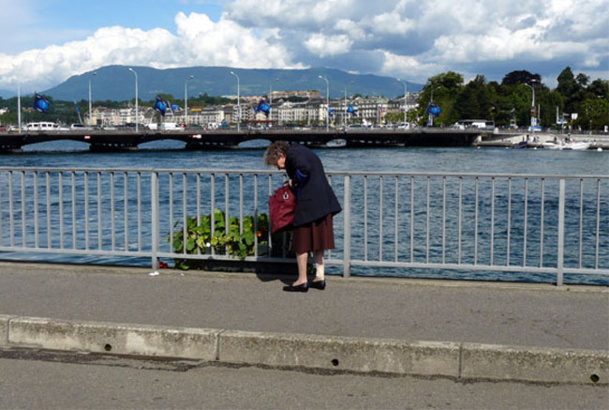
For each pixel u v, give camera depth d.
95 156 87.19
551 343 5.80
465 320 6.52
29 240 20.47
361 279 8.26
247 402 4.86
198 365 5.71
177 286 7.93
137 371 5.54
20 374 5.46
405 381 5.35
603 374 5.34
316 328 6.23
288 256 8.76
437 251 20.20
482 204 31.72
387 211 28.78
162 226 24.66
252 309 6.90
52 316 6.59
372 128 130.88
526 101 178.50
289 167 7.70
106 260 17.39
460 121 160.88
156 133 105.12
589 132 142.25
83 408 4.73
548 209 29.78
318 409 4.73
